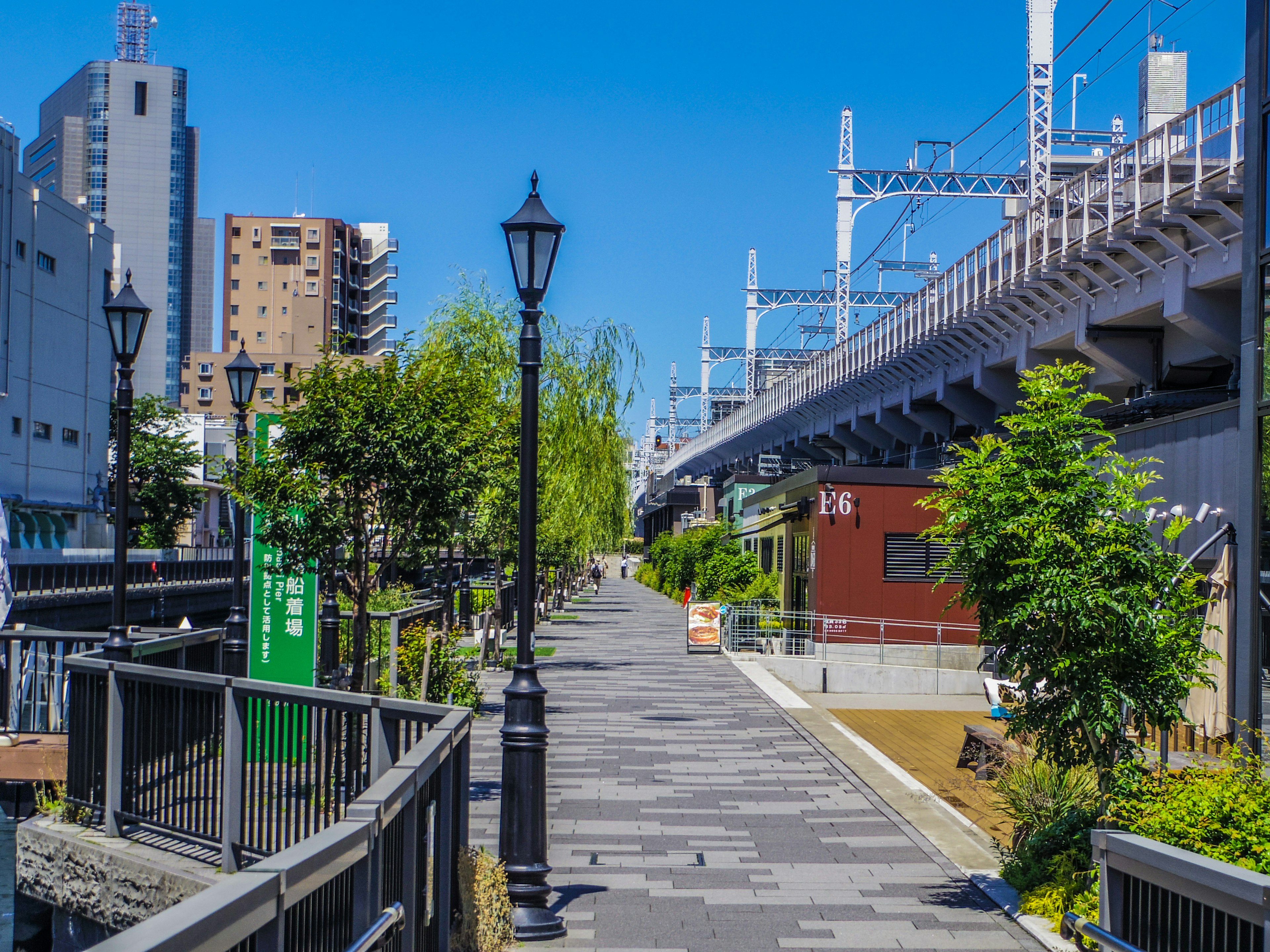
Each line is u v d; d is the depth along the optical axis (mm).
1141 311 26312
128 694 9422
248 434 16250
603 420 28438
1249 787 6613
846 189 48625
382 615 15477
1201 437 16359
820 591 28531
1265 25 14156
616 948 7312
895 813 11438
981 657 26984
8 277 51969
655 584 82562
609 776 13258
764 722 17812
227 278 138875
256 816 8305
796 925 7836
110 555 44625
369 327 155250
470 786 8164
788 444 66562
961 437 44625
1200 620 8789
